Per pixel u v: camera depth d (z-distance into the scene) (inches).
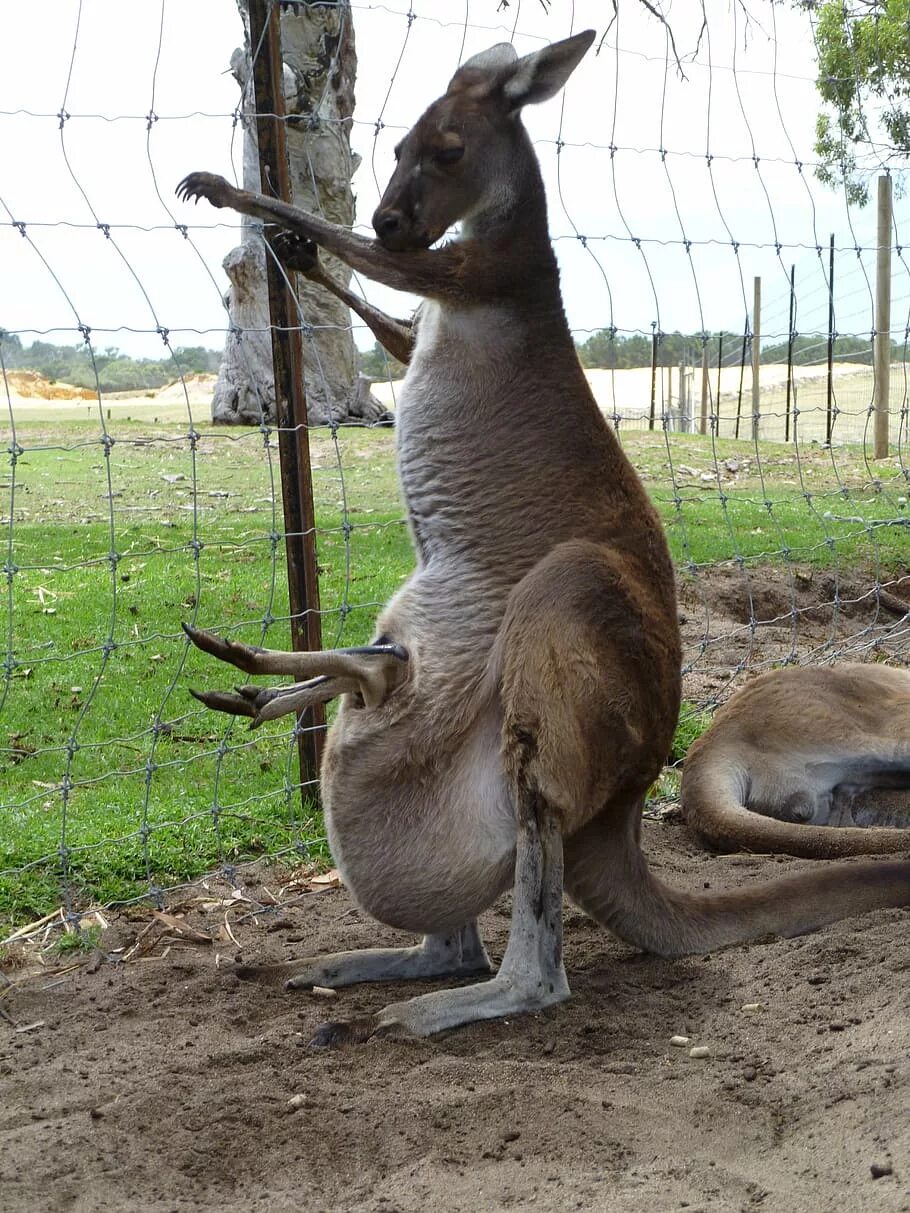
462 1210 109.2
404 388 168.2
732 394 1061.8
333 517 497.4
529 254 163.6
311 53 424.8
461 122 161.9
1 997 163.6
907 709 229.5
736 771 227.0
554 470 161.5
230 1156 121.4
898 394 928.3
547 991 151.2
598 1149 118.3
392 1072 136.4
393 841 156.5
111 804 232.8
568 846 163.0
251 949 179.0
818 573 421.1
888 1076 124.0
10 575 194.2
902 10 361.4
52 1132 125.0
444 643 157.6
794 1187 109.4
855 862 178.1
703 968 163.6
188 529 478.6
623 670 154.1
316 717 225.9
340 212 451.8
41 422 737.0
